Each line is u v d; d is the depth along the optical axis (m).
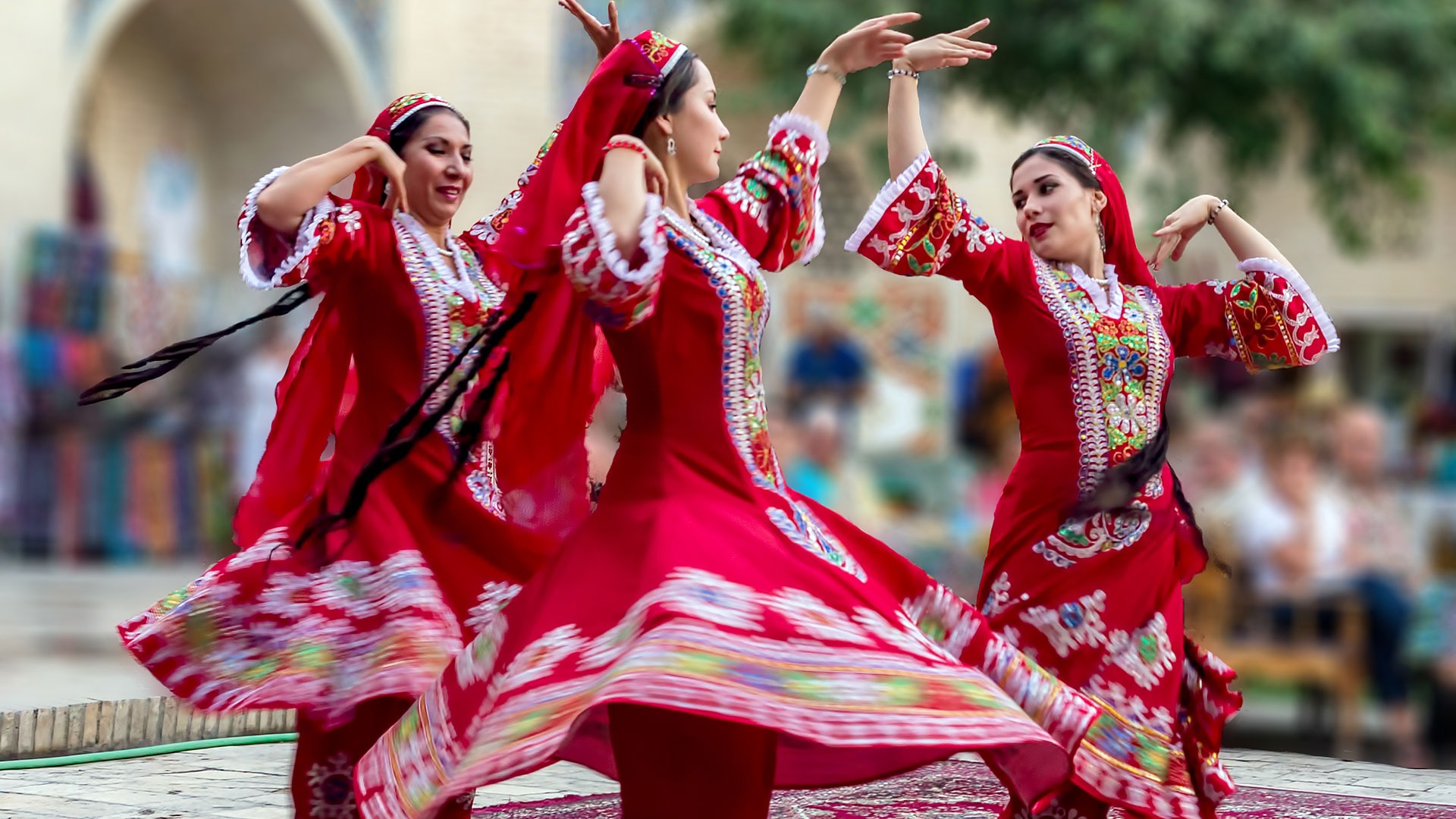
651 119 4.04
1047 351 4.76
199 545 14.23
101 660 8.08
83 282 13.52
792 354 10.88
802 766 4.05
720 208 4.20
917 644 3.64
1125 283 5.04
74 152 15.46
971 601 8.41
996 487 9.00
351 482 4.61
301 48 16.42
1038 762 3.93
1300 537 7.86
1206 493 8.10
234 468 14.21
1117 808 5.24
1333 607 7.82
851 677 3.50
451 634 4.38
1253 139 14.89
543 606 3.73
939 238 4.73
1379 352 21.59
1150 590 4.73
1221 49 13.98
